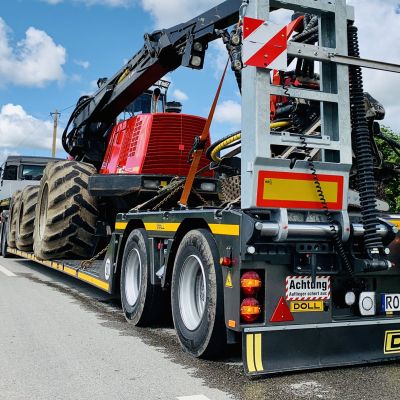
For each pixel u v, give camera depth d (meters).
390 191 6.05
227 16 5.62
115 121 8.74
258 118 3.65
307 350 3.77
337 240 3.81
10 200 12.92
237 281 3.71
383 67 4.00
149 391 3.45
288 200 3.75
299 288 3.83
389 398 3.29
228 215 3.86
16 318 5.75
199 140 5.53
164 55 6.87
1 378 3.71
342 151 3.89
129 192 6.80
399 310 4.24
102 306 6.73
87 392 3.43
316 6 3.90
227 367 3.99
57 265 8.22
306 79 4.79
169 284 4.91
